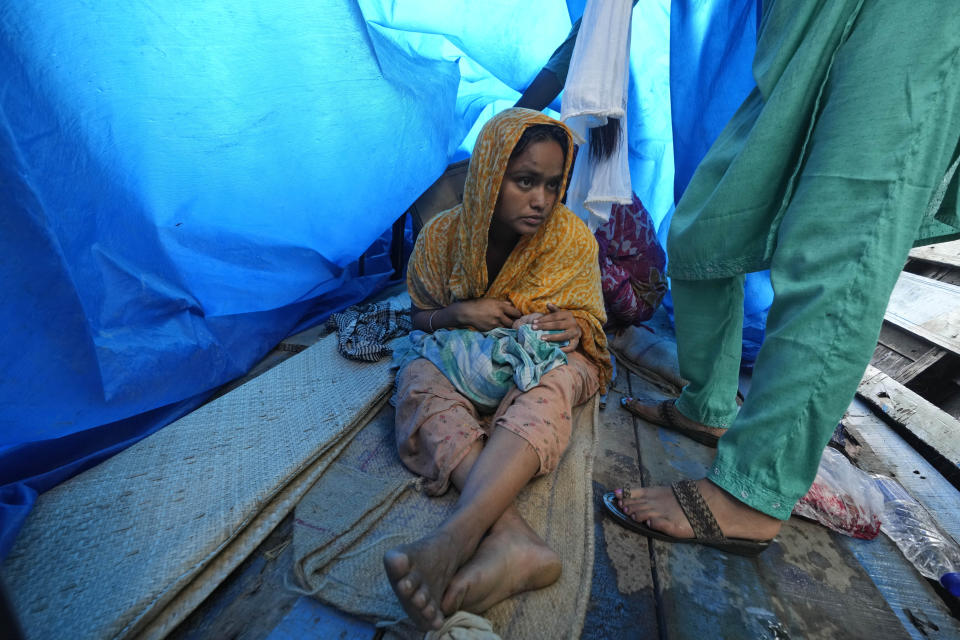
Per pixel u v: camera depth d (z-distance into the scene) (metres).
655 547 1.14
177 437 1.33
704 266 1.26
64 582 0.90
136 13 1.24
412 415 1.26
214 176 1.55
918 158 0.83
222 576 0.96
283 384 1.61
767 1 1.32
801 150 1.04
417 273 1.61
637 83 2.61
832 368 0.91
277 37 1.48
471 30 2.29
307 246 1.94
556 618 0.91
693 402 1.51
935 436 1.77
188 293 1.61
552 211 1.37
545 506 1.19
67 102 1.20
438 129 2.16
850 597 1.08
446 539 0.81
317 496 1.19
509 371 1.29
